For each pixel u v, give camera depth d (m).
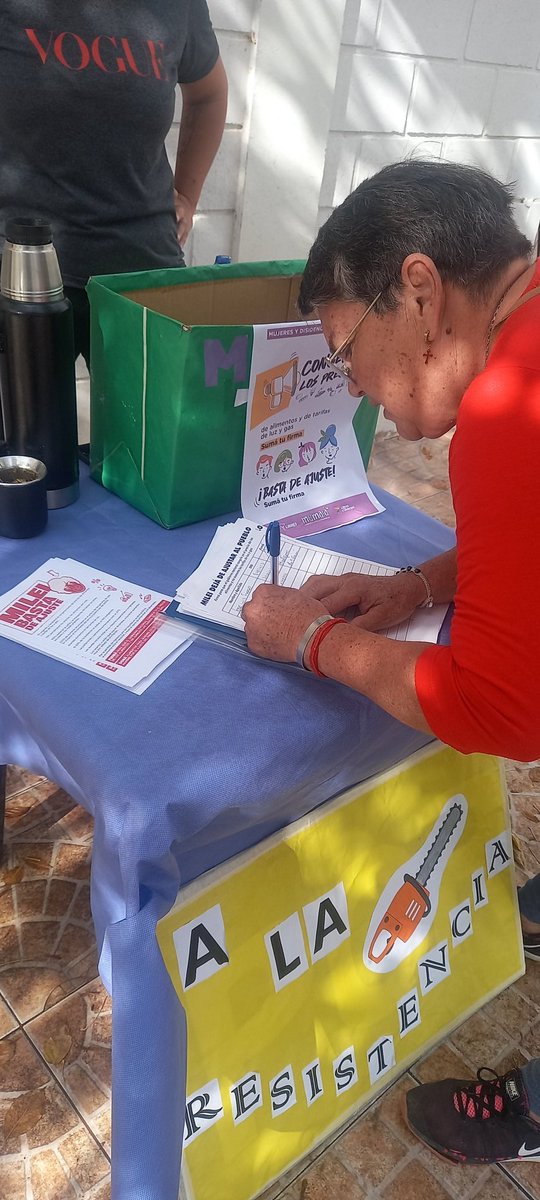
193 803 0.79
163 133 1.70
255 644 0.96
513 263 0.81
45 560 1.11
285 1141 1.16
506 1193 1.25
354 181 3.02
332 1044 1.21
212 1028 1.05
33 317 1.05
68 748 0.82
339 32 2.54
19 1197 1.17
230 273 1.33
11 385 1.10
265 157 2.61
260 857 1.08
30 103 1.49
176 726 0.86
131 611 1.02
